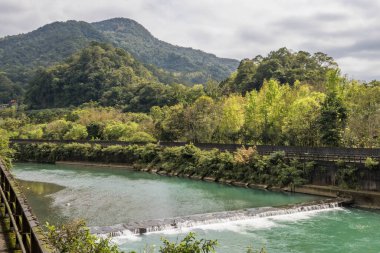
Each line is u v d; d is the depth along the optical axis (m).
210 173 56.94
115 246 11.09
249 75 118.62
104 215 33.97
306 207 35.88
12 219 10.34
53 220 31.89
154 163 68.38
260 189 48.34
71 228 11.03
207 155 59.09
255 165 50.75
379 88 53.78
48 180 56.50
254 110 64.75
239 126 67.06
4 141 45.06
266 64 112.62
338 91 56.78
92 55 187.75
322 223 31.34
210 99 76.69
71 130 101.69
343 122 50.41
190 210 36.31
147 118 105.56
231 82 123.62
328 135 49.38
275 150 52.66
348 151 44.41
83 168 73.62
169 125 79.56
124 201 40.59
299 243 26.12
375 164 39.47
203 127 71.31
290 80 103.06
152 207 37.53
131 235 27.08
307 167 46.12
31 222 8.24
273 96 62.38
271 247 25.25
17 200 10.36
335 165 43.66
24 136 109.62
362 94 54.56
